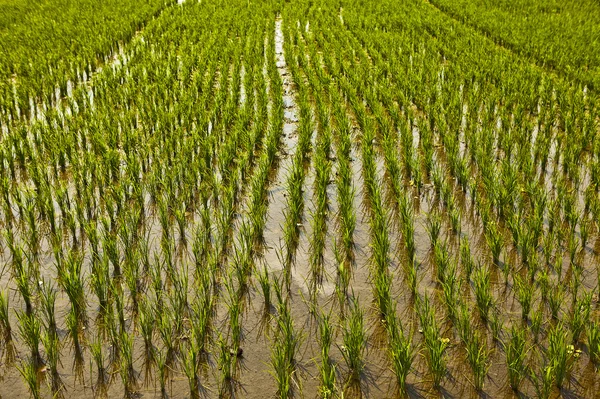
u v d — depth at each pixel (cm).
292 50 1224
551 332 392
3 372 395
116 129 766
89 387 384
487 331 433
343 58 1213
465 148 770
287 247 527
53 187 605
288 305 465
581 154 749
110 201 582
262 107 855
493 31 1442
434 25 1507
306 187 664
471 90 930
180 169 662
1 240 551
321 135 813
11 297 470
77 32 1388
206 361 406
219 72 1109
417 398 377
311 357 412
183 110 844
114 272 495
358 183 675
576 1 1928
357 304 429
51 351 388
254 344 425
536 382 362
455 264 513
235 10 1727
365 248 548
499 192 588
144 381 389
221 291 480
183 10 1748
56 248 493
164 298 467
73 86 1031
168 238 550
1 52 1191
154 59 1141
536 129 840
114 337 416
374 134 779
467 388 384
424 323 410
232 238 557
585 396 374
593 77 1023
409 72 1053
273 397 380
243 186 658
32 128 752
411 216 590
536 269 507
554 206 605
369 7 1795
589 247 541
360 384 389
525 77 1031
